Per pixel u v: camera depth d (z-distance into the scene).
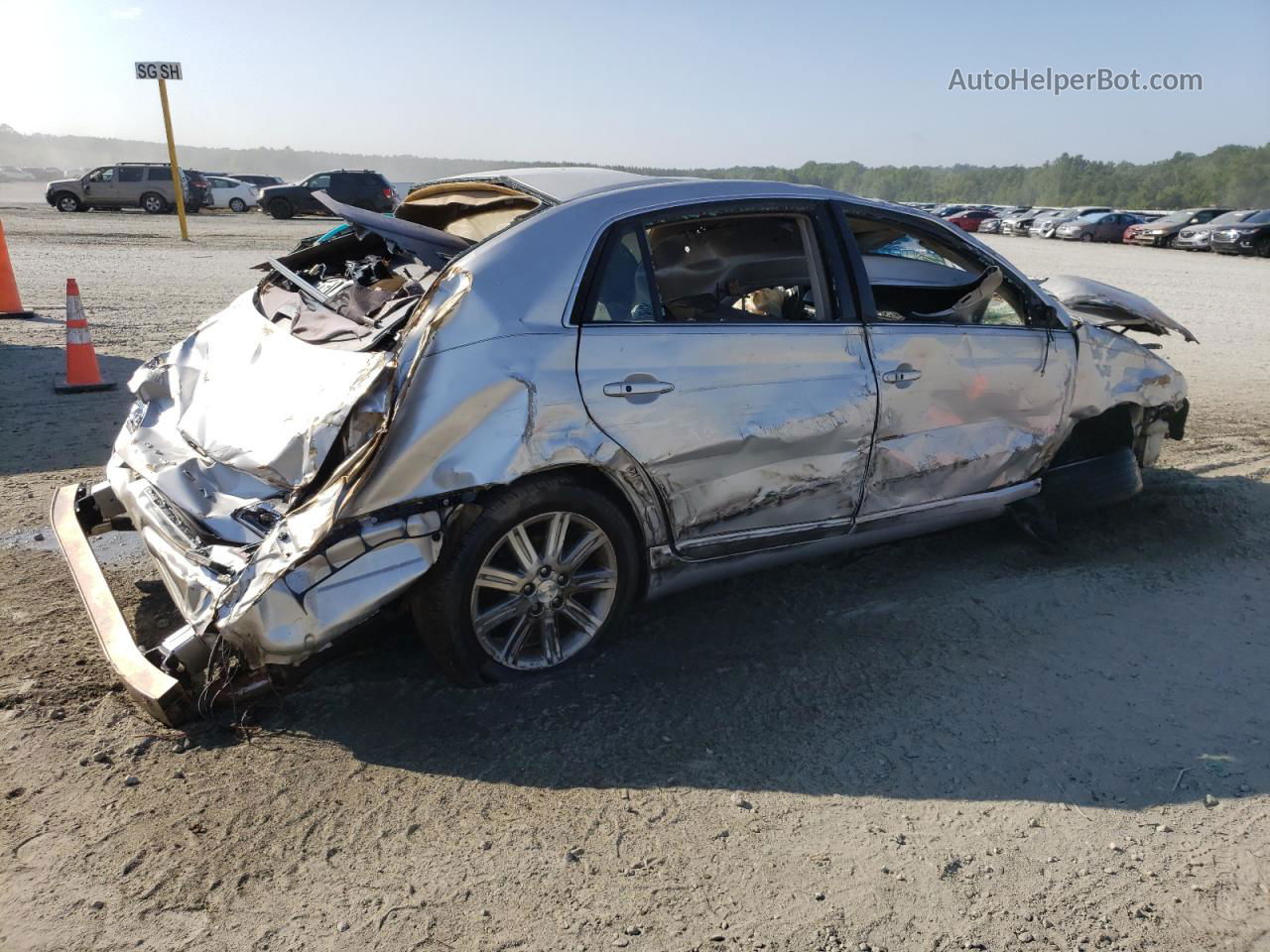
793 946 2.25
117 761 2.80
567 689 3.29
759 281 3.73
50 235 20.06
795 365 3.57
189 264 16.06
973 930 2.32
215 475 3.12
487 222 3.78
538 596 3.21
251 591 2.63
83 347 7.18
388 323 3.07
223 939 2.19
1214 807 2.82
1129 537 4.93
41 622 3.63
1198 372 9.62
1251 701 3.42
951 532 4.93
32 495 4.97
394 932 2.24
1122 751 3.09
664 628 3.77
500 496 3.02
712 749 3.00
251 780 2.75
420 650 3.49
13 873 2.35
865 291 3.81
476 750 2.93
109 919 2.23
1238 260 29.92
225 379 3.48
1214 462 6.28
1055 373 4.39
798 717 3.20
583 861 2.50
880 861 2.55
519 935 2.25
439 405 2.83
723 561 3.63
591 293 3.20
